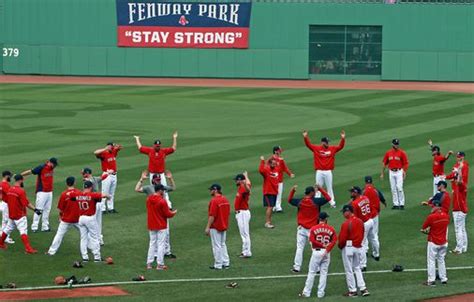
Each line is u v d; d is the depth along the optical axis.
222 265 69.56
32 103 168.38
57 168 104.19
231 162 109.06
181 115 152.62
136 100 175.38
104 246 75.00
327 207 88.50
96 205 72.31
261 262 71.50
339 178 100.88
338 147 88.25
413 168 106.88
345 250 61.94
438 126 138.00
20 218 72.50
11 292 62.28
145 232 79.25
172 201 89.56
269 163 82.25
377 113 154.00
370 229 69.44
